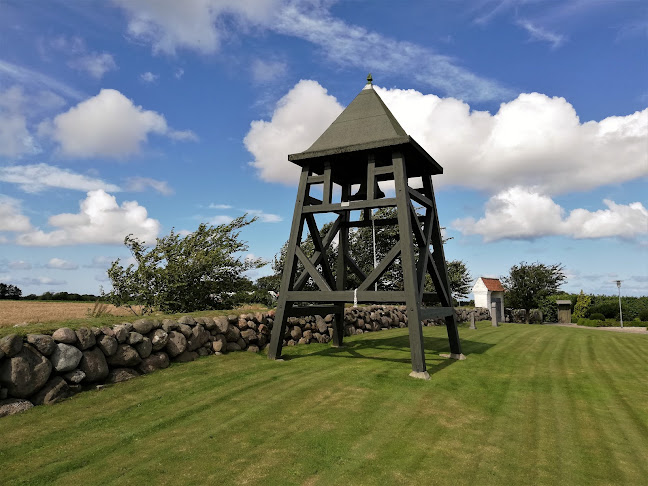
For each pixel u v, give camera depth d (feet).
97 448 15.14
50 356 19.56
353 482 13.19
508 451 15.60
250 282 50.60
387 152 30.27
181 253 44.86
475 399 21.86
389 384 24.02
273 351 30.76
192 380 23.66
